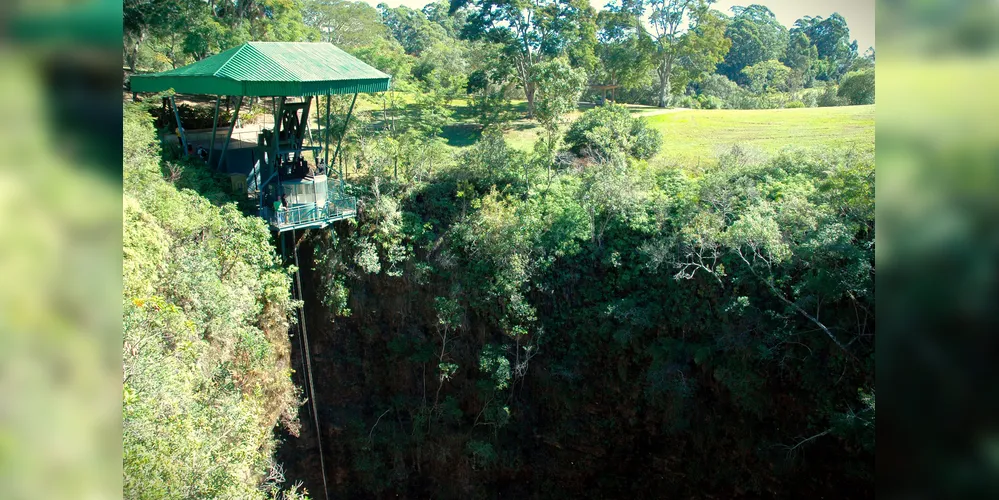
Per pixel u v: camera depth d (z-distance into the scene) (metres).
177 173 28.67
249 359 24.11
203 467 14.13
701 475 28.09
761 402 26.19
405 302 31.41
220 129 41.12
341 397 32.03
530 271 29.55
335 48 31.69
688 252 27.77
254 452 19.00
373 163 32.31
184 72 29.59
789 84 69.88
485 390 30.50
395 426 31.92
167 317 18.52
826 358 25.14
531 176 33.12
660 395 27.97
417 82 46.38
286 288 27.56
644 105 60.03
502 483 31.64
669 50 54.78
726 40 55.53
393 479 31.52
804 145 36.47
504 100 51.12
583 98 57.81
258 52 28.31
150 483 11.45
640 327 28.19
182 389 16.28
